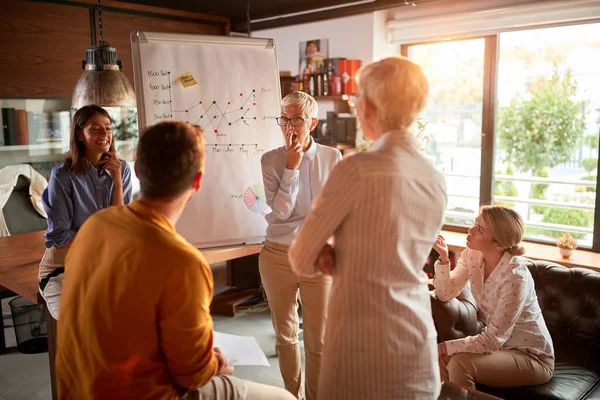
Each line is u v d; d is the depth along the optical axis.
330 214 1.30
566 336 2.50
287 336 2.40
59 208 2.45
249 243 2.93
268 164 2.33
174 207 1.34
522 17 3.74
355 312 1.34
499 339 2.14
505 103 4.12
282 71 4.86
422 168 1.33
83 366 1.31
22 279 2.64
